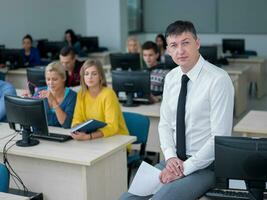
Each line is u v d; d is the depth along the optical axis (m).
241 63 7.82
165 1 10.55
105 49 9.89
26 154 2.81
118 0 9.94
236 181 2.18
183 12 10.41
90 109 3.27
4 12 7.87
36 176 2.96
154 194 2.31
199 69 2.31
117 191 3.02
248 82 7.81
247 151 1.96
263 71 8.13
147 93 4.26
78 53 8.79
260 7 9.69
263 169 1.96
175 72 2.47
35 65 7.59
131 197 2.42
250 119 3.46
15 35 8.16
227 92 2.25
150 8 10.76
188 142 2.37
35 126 2.88
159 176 2.33
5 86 3.67
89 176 2.75
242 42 8.69
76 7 9.85
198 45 2.30
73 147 2.90
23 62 7.21
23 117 2.88
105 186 2.90
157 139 4.10
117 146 2.90
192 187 2.24
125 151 3.06
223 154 2.02
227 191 2.26
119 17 9.98
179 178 2.29
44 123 2.86
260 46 9.84
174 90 2.44
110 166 2.92
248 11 9.81
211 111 2.27
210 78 2.27
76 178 2.79
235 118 6.40
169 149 2.44
